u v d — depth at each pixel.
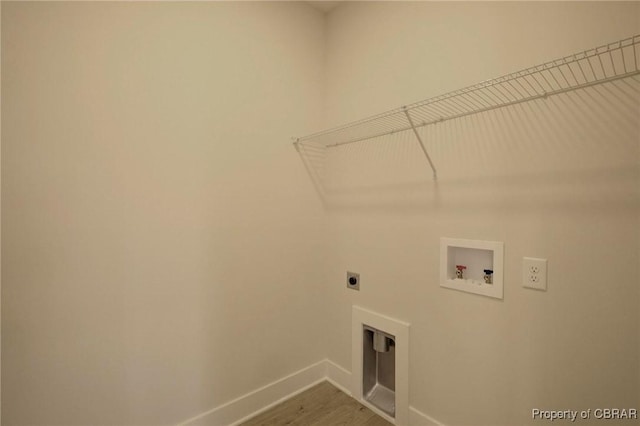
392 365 1.77
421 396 1.51
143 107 1.33
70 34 1.15
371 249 1.74
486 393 1.28
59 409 1.17
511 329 1.20
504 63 1.19
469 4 1.30
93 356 1.23
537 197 1.12
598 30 0.98
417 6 1.50
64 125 1.15
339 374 1.95
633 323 0.94
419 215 1.50
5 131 1.05
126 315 1.30
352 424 1.63
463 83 1.32
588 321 1.02
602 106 0.98
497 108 1.21
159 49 1.37
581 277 1.03
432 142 1.44
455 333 1.37
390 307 1.64
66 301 1.17
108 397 1.27
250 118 1.67
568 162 1.04
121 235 1.28
